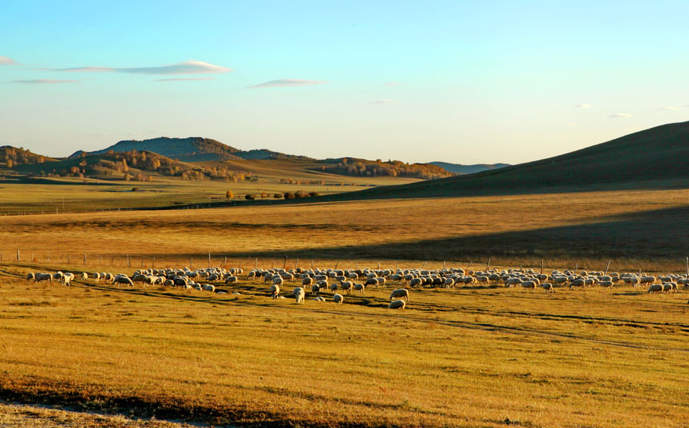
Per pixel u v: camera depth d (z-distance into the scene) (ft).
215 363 65.51
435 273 202.08
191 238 326.24
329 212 417.90
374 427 45.01
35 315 105.60
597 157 634.02
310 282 171.94
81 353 67.36
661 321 114.32
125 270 211.82
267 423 45.88
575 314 122.72
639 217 319.47
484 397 56.59
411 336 94.53
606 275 187.52
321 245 294.66
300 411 47.55
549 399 58.29
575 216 337.31
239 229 353.51
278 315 115.34
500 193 510.99
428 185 614.75
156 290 158.30
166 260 256.73
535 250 261.85
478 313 123.95
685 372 73.56
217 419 46.60
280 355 73.87
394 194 579.07
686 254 237.25
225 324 101.86
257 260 257.14
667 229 284.00
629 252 247.29
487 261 247.91
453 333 98.53
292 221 377.09
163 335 86.79
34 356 63.16
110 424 45.19
